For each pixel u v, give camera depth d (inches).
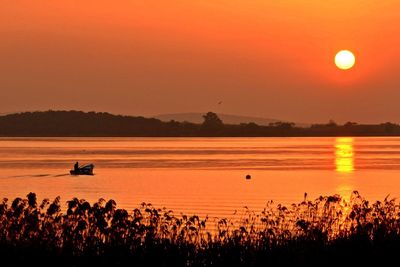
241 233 2942.9
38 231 2829.7
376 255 2773.1
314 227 3016.7
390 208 3238.2
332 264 2743.6
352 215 3078.2
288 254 2770.7
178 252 2760.8
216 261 2755.9
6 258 2672.2
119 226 2819.9
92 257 2699.3
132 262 2704.2
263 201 7081.7
